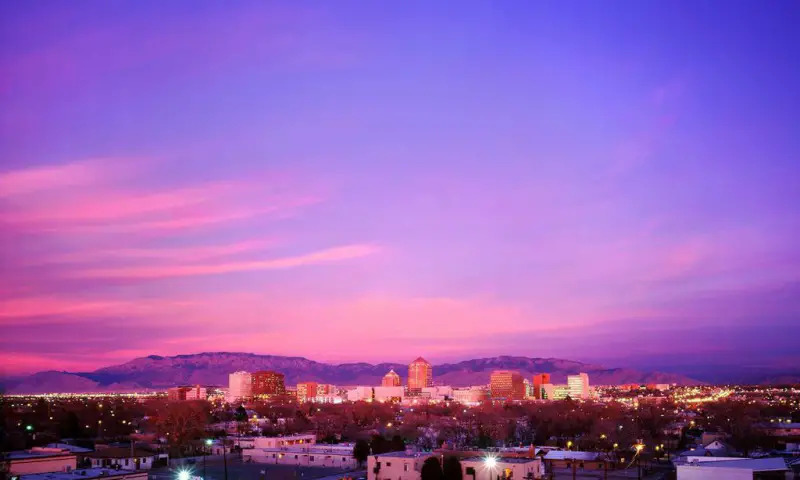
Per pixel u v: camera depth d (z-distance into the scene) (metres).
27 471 122.38
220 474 161.00
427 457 129.00
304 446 195.00
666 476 138.00
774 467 103.25
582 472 146.62
